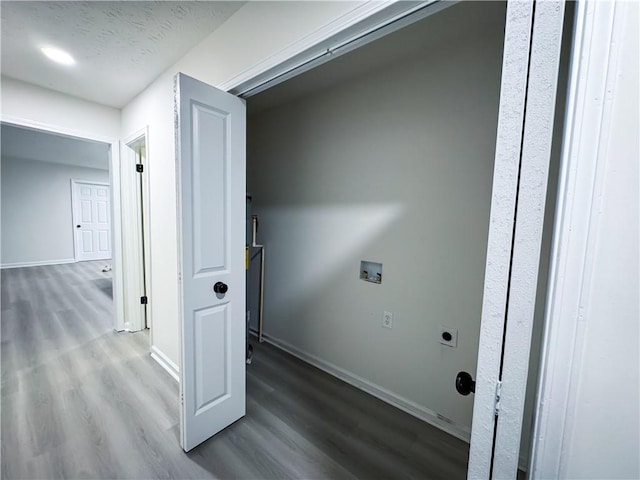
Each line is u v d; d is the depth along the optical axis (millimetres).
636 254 463
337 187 2172
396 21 947
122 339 2773
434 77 1646
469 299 1589
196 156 1367
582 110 464
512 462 503
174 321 2133
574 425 519
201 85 1361
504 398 503
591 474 523
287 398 1970
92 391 1950
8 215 5820
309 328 2459
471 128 1532
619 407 497
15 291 4180
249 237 2373
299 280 2512
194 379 1467
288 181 2543
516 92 466
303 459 1469
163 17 1523
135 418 1702
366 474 1399
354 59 1752
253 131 2854
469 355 1606
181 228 1343
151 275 2391
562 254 491
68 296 4051
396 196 1841
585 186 473
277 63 1259
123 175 2830
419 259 1761
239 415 1728
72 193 6578
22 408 1755
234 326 1638
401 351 1876
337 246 2201
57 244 6430
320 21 1075
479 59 1492
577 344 500
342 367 2229
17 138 4164
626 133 451
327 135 2217
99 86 2342
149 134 2309
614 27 444
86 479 1309
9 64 2020
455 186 1601
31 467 1354
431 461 1486
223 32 1559
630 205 459
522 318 476
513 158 472
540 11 441
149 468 1377
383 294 1944
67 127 2508
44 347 2559
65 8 1466
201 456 1455
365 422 1754
